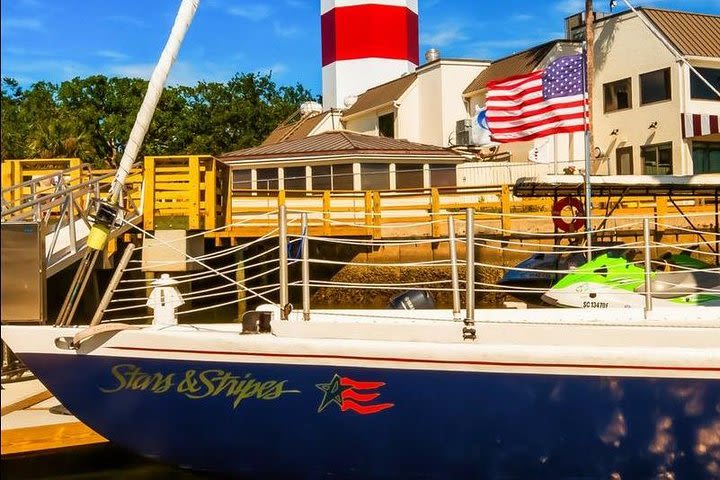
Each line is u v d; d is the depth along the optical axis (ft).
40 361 17.70
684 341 16.93
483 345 16.22
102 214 20.11
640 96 84.53
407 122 102.01
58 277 39.29
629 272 29.40
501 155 86.07
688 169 79.71
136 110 130.93
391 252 59.62
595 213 53.16
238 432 17.37
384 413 16.66
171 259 41.09
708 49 80.79
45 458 20.67
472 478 16.89
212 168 43.73
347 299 58.90
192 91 140.97
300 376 16.79
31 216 34.17
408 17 120.78
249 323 17.81
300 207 64.08
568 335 17.49
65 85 131.44
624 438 16.26
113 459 20.94
